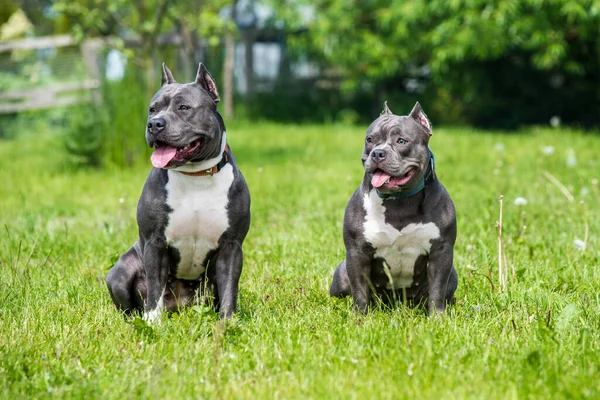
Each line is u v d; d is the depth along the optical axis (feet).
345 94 82.79
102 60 48.52
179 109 16.78
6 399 12.95
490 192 34.12
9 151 58.08
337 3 73.92
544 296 18.67
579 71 70.59
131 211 32.99
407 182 16.56
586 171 38.04
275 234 27.27
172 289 18.88
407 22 72.43
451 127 76.59
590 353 14.33
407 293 18.79
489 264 20.94
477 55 70.79
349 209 17.87
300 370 13.83
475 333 15.92
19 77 66.49
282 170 44.70
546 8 65.77
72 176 44.88
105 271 22.70
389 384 13.00
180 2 57.11
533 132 63.57
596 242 24.93
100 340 15.97
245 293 20.03
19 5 75.51
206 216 17.25
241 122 76.54
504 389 12.93
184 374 13.80
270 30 82.38
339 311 18.10
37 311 18.10
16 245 26.37
